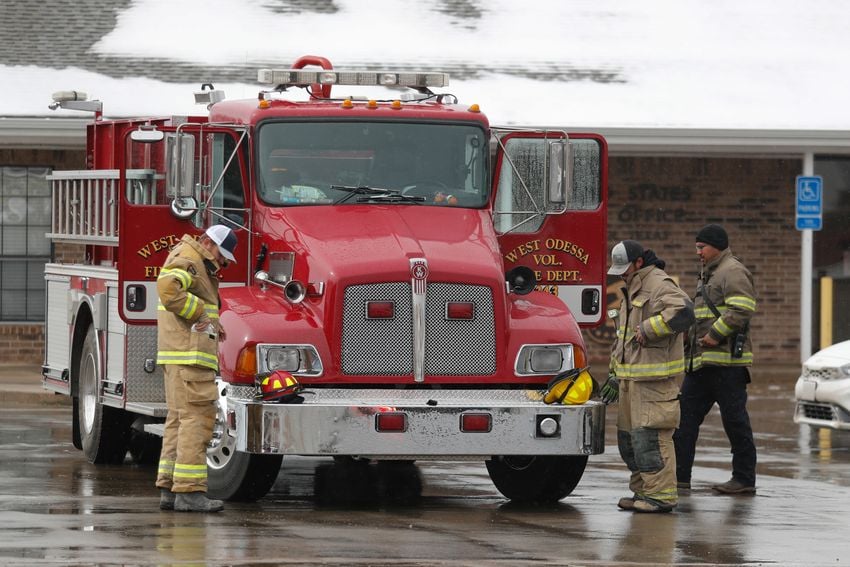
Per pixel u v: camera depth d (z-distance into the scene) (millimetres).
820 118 57375
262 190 28266
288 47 59469
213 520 25047
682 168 59688
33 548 21766
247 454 26750
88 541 22500
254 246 28297
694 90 58906
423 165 28953
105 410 31984
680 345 27203
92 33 59062
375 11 62656
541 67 59844
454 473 33094
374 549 22469
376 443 25719
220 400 26688
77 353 34156
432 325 26812
